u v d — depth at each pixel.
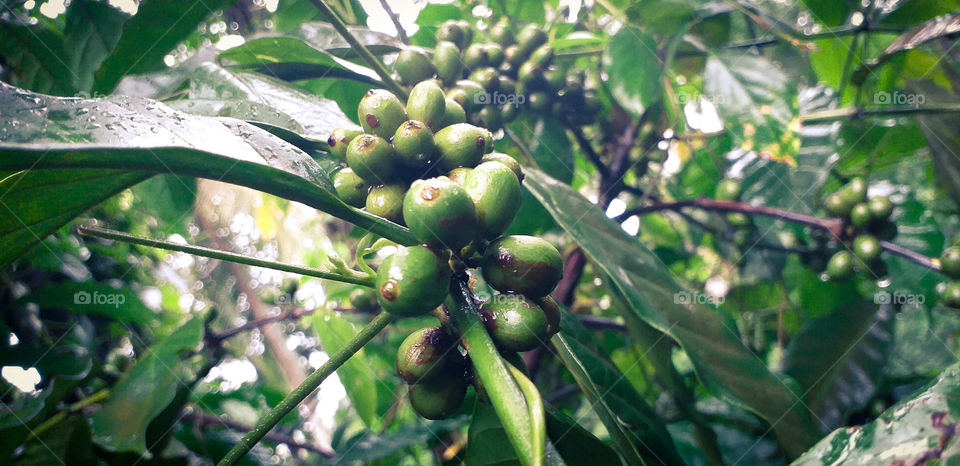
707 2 0.22
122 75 0.18
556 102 0.24
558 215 0.16
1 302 0.23
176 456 0.19
